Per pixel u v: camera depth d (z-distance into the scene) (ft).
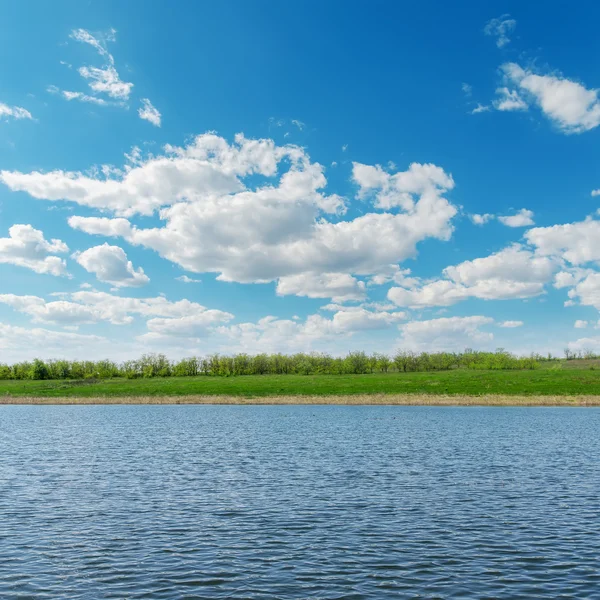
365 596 51.80
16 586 54.60
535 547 66.69
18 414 309.22
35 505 89.81
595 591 52.70
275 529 75.10
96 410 336.90
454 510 85.51
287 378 515.50
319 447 163.73
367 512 84.43
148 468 127.54
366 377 495.41
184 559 62.80
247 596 51.88
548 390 369.50
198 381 502.38
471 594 52.11
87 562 61.82
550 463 131.85
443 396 366.43
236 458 143.13
